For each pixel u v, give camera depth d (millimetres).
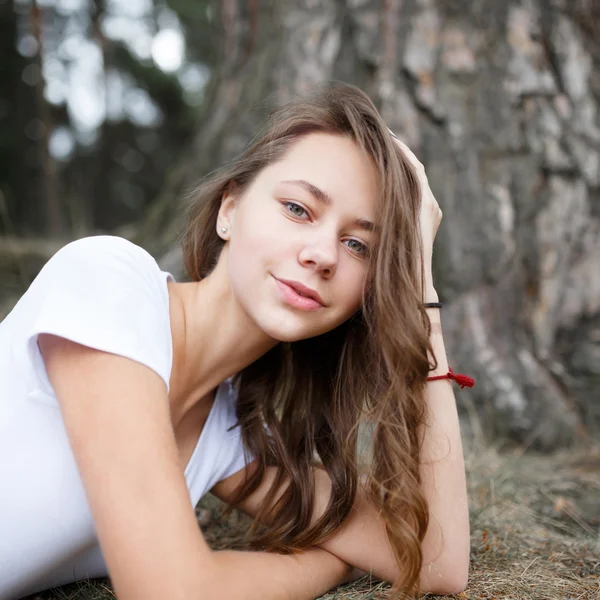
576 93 2881
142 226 3844
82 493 1369
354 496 1612
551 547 1808
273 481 1752
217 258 1686
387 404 1488
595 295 2824
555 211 2809
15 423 1343
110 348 1216
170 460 1179
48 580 1512
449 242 2775
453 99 2828
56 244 4609
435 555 1521
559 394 2715
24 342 1299
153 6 12977
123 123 13656
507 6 2869
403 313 1438
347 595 1512
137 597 1088
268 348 1621
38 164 11734
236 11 3389
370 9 2898
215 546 1826
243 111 3217
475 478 2234
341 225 1414
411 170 1491
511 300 2781
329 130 1451
